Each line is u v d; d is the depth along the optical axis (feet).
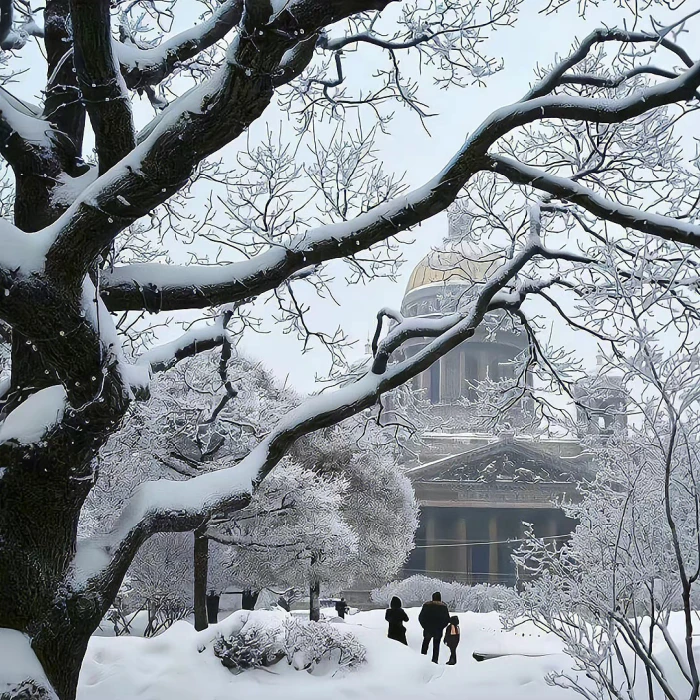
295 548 70.69
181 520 22.61
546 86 24.98
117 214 17.37
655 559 26.73
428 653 81.51
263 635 53.06
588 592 27.50
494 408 38.04
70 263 17.28
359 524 95.71
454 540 222.28
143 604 103.19
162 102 29.14
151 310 22.45
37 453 18.88
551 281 30.86
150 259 37.09
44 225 21.66
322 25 16.49
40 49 25.48
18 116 21.84
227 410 54.49
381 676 52.65
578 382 35.12
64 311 17.42
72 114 23.26
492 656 69.97
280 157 30.68
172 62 25.46
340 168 30.66
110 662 50.06
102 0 16.69
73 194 21.86
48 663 19.61
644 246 25.81
